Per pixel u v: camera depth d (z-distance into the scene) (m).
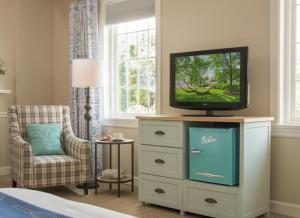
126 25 4.51
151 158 3.36
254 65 3.31
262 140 3.02
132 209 3.33
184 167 3.14
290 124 3.16
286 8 3.20
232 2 3.45
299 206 3.07
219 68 3.23
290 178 3.12
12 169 3.93
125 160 4.39
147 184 3.40
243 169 2.81
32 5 5.14
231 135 2.84
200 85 3.36
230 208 2.86
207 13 3.62
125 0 4.37
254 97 3.32
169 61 3.90
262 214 3.09
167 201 3.25
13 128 3.98
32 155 3.57
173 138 3.18
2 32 4.84
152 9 4.11
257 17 3.29
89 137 4.23
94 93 4.46
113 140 3.85
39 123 4.15
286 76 3.20
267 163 3.09
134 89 4.45
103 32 4.59
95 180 3.91
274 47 3.18
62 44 5.24
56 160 3.67
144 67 4.34
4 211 1.42
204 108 3.35
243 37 3.38
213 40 3.58
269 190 3.13
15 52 4.97
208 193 2.98
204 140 2.98
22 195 1.69
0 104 4.82
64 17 5.20
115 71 4.63
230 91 3.17
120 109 4.60
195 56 3.39
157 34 4.02
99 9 4.61
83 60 3.91
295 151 3.08
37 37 5.20
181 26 3.82
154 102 4.23
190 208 3.10
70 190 4.04
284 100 3.21
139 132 3.44
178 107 3.53
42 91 5.27
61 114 4.31
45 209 1.44
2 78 4.85
